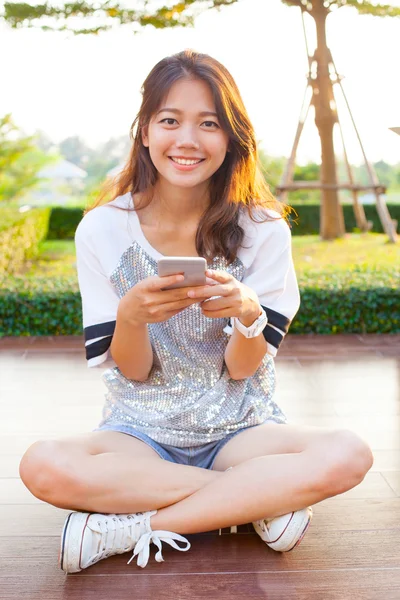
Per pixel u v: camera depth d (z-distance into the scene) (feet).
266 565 5.11
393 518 5.91
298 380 10.34
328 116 26.03
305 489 4.89
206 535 5.56
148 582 4.88
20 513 6.05
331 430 5.20
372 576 4.98
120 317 4.80
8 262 22.31
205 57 5.08
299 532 5.08
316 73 24.38
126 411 5.49
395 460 7.20
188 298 4.55
